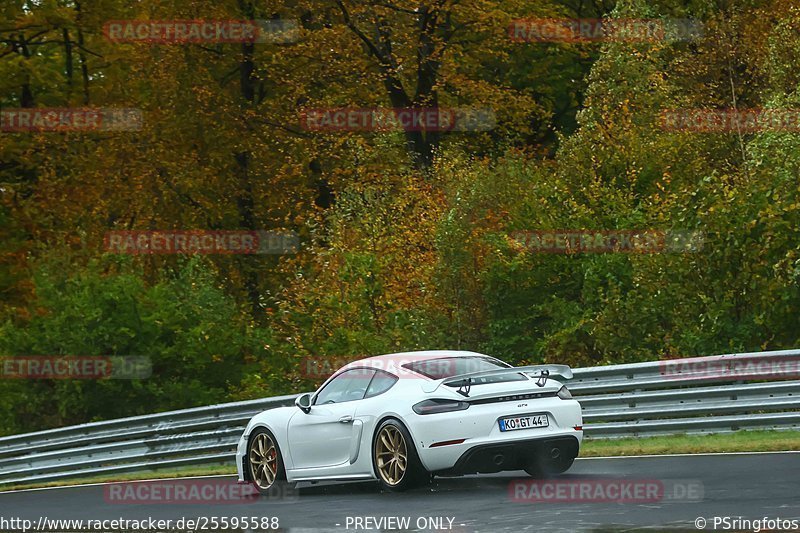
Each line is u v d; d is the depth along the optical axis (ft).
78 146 423.23
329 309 270.46
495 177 280.72
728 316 229.45
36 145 433.07
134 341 274.77
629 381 180.14
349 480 144.87
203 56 435.12
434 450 129.90
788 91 300.81
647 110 289.33
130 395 272.31
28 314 288.71
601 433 181.27
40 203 416.05
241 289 379.35
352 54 419.13
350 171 382.83
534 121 508.53
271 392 265.13
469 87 421.18
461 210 271.28
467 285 268.21
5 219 439.63
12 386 275.59
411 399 133.59
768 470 127.75
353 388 144.56
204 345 276.41
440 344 265.13
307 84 415.64
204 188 411.13
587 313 248.32
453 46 437.58
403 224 286.25
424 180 305.53
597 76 295.07
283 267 312.71
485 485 136.05
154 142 405.18
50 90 481.87
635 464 146.61
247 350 287.48
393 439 134.41
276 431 151.23
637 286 243.81
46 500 173.68
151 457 219.41
